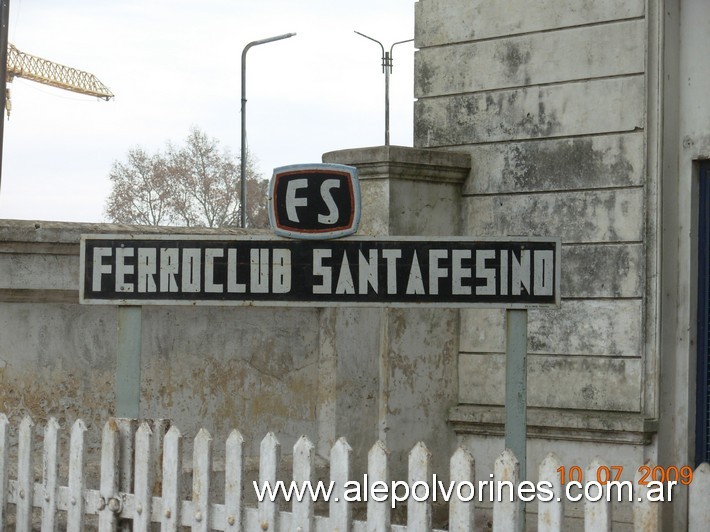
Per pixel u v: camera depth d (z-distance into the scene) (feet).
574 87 28.43
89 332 26.43
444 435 29.45
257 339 27.94
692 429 27.43
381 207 28.30
